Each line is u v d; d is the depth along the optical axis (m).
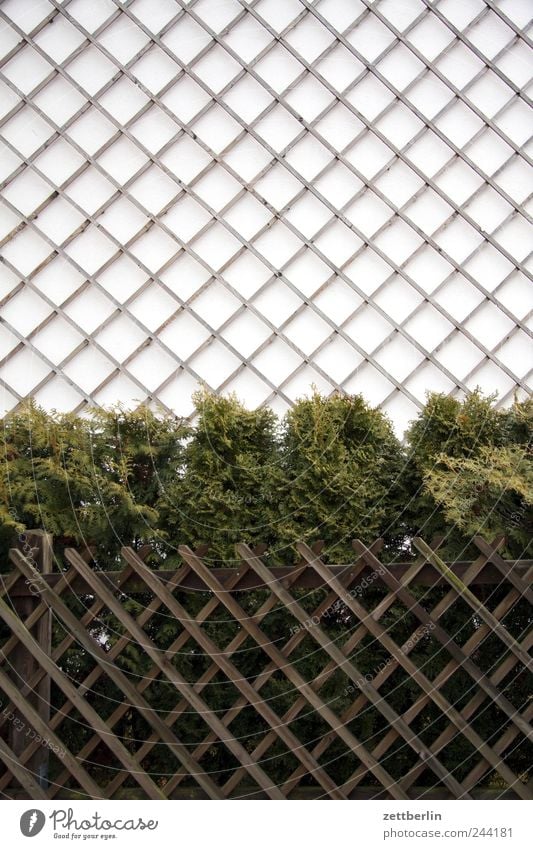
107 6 4.18
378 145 4.19
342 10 4.20
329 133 4.20
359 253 4.21
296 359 4.19
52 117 4.18
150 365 4.19
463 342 4.16
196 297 4.23
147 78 4.19
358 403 2.81
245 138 4.21
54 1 4.15
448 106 4.16
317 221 4.21
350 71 4.19
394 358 4.17
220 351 4.20
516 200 4.15
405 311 4.19
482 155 4.17
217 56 4.20
